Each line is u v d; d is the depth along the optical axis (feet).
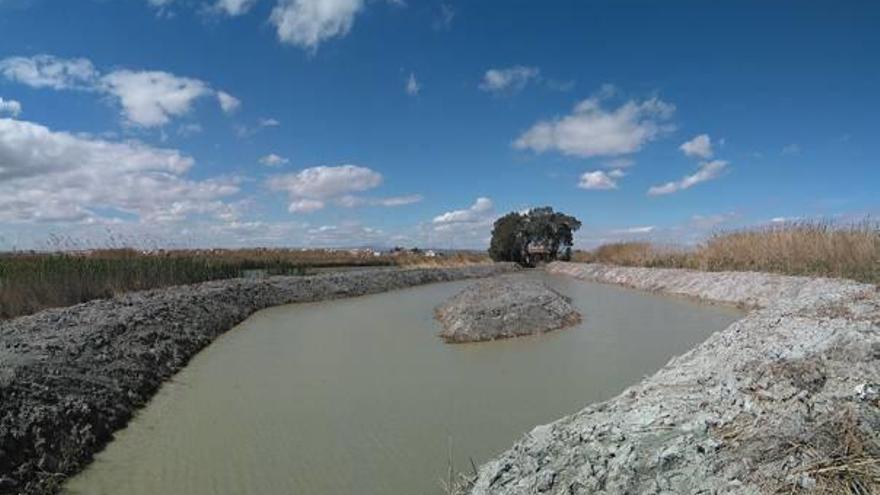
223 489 22.15
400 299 88.28
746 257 85.61
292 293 86.58
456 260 181.88
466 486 20.34
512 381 35.91
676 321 57.31
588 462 17.43
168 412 31.24
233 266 107.34
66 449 24.26
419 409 31.07
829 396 17.87
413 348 47.01
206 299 63.67
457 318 55.26
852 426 15.52
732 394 19.43
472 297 65.67
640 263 123.85
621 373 37.04
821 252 73.41
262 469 23.84
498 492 18.25
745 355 27.09
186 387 36.09
